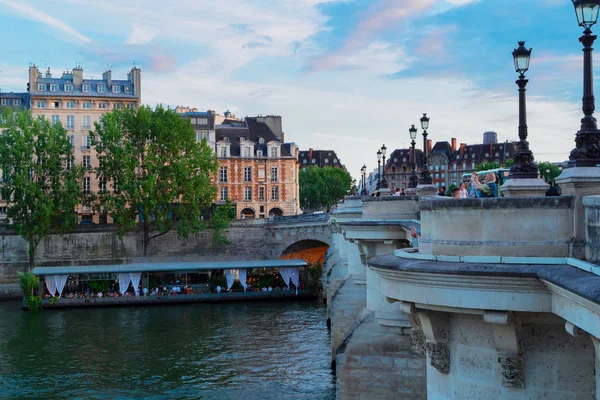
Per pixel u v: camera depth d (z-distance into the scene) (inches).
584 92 406.3
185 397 1454.2
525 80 491.5
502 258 415.8
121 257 3297.2
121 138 3262.8
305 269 3048.7
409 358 1012.5
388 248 973.2
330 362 1724.9
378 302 946.1
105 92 3823.8
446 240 453.4
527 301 403.9
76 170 3171.8
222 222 3262.8
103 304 2733.8
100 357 1802.4
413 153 1293.1
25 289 2645.2
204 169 3267.7
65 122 3737.7
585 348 429.1
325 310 2573.8
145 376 1616.6
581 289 320.5
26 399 1446.9
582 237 401.1
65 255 3235.7
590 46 402.3
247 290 2945.4
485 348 456.4
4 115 3144.7
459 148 5260.8
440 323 474.6
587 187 402.0
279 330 2151.8
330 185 6013.8
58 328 2217.0
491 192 647.8
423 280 440.1
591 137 403.2
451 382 479.8
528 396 441.1
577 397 430.3
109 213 3235.7
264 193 4357.8
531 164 496.1
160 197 3161.9
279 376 1604.3
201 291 2947.8
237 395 1461.6
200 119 4315.9
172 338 2037.4
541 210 415.2
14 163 3070.9
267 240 3412.9
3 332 2146.9
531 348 439.8
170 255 3351.4
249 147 4350.4
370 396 1015.6
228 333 2107.5
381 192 1641.2
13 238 3149.6
